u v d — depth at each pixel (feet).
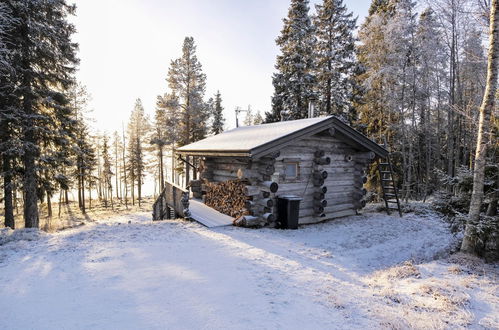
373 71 55.47
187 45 86.79
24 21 35.24
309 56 67.56
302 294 13.00
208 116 95.61
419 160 67.46
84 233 23.66
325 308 11.68
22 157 36.96
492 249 18.94
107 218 74.59
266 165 27.89
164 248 19.72
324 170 33.42
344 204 36.09
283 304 11.96
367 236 27.22
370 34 56.95
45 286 13.55
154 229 25.35
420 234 28.81
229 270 15.83
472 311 11.59
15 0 34.42
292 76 69.05
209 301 12.11
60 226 58.18
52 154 40.24
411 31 50.39
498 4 17.52
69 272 15.25
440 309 11.51
